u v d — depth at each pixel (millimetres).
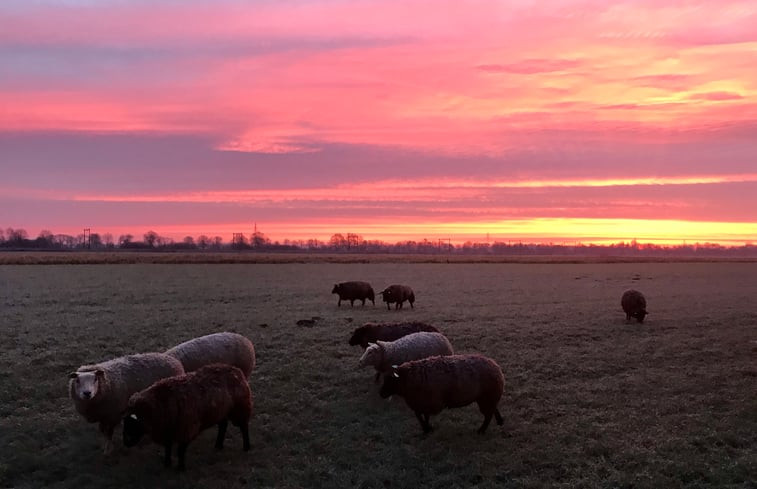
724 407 13172
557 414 12844
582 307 32656
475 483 9508
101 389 10680
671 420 12281
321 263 95250
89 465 10172
